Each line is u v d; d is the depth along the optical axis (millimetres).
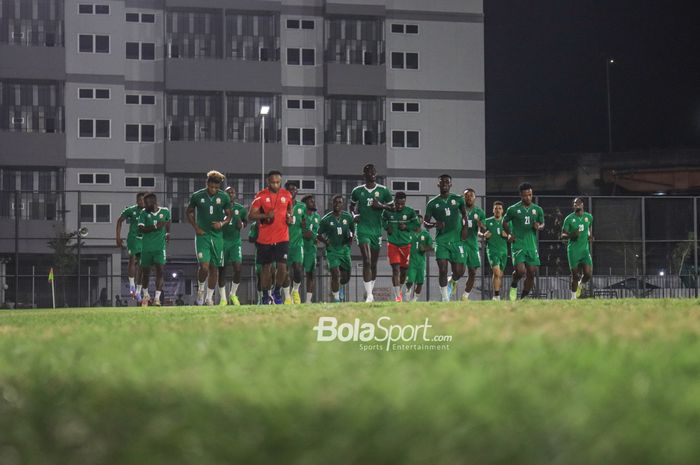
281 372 4441
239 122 92812
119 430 3078
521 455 2428
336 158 93875
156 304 34438
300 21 94875
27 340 8641
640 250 60031
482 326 8773
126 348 6785
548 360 4871
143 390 4012
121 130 90750
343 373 4320
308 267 37531
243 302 75938
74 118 90250
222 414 3236
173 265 81250
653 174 109000
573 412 2979
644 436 2539
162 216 34312
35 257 76375
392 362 4918
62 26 89500
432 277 67125
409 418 2973
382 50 95625
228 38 93312
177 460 2564
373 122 95625
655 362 4770
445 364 4520
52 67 88250
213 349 6383
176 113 91812
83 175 90062
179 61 90750
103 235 83875
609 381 3801
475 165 98750
